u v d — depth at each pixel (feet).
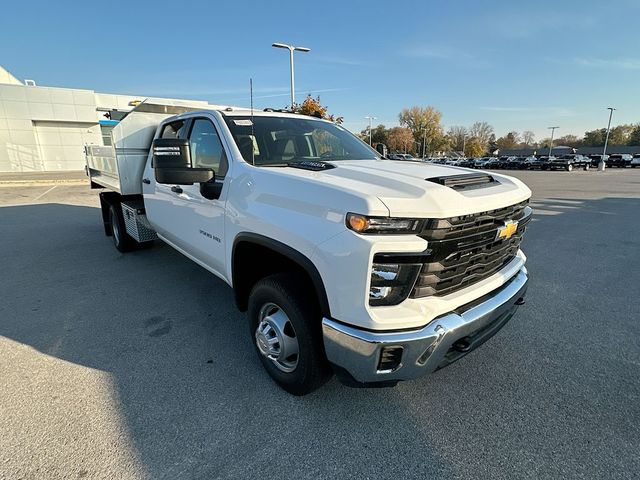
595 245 22.12
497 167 173.78
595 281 15.99
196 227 11.21
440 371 9.48
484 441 7.21
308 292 7.63
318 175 7.67
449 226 6.31
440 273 6.59
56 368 9.55
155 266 18.06
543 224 28.73
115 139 15.65
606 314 12.78
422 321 6.40
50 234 25.38
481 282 7.68
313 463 6.69
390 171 8.13
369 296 6.20
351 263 6.18
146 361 9.89
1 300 13.94
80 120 107.65
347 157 11.45
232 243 9.20
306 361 7.63
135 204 17.84
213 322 12.14
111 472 6.42
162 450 6.93
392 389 8.73
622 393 8.66
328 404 8.21
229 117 10.68
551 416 7.89
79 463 6.60
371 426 7.58
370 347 6.24
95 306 13.39
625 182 73.46
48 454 6.79
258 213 8.04
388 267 6.15
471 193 7.07
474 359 10.04
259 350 8.94
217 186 9.71
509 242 8.31
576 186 63.41
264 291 8.20
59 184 63.57
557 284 15.62
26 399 8.32
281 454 6.87
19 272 17.19
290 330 8.21
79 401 8.27
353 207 6.17
